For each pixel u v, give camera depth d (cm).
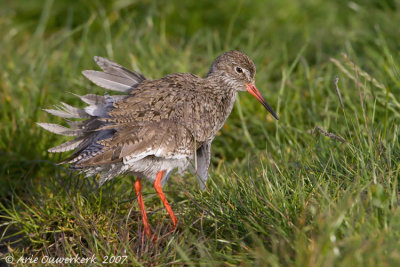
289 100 1307
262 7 1864
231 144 1271
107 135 977
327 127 1138
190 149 991
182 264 827
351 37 1585
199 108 1008
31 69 1441
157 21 1723
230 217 880
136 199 974
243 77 1131
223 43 1725
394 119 1121
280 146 1123
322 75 1441
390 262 673
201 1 1883
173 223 966
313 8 1859
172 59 1488
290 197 882
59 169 1152
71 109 1016
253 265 774
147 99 977
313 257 680
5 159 1188
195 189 1045
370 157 901
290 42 1706
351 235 715
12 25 1866
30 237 959
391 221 727
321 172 928
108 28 1620
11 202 1109
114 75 1054
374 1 1730
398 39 1488
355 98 1209
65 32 1703
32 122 1250
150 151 944
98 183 1062
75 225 968
